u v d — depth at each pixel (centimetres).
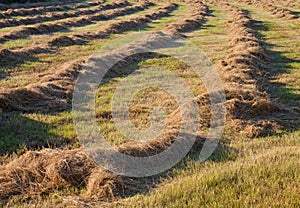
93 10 3064
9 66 1354
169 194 568
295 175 619
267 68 1448
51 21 2541
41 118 906
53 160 651
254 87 1127
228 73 1273
